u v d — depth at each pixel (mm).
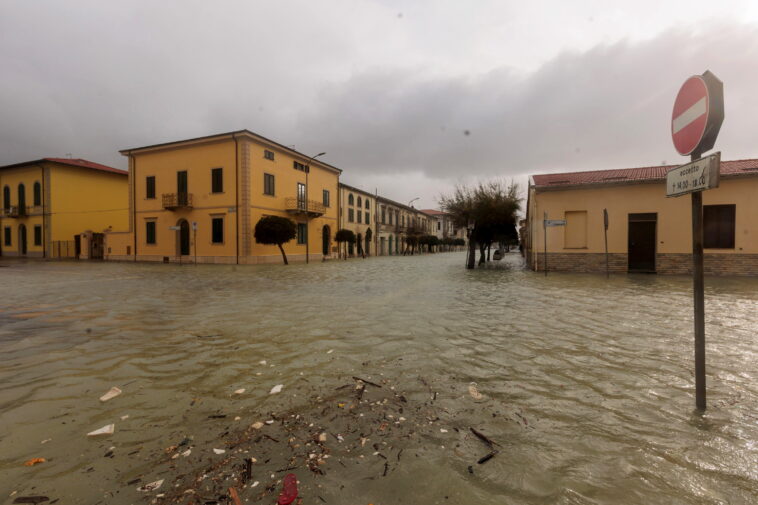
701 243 2605
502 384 3148
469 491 1753
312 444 2195
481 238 22266
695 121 2525
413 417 2547
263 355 4020
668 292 9055
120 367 3643
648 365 3611
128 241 30234
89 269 19641
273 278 14062
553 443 2188
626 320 5750
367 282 12234
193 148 27422
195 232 27516
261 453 2102
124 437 2293
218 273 16859
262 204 27281
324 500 1687
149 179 29281
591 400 2811
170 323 5691
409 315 6238
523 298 8164
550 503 1667
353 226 43156
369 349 4219
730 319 5770
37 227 33938
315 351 4156
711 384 3121
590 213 15555
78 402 2826
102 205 36531
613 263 15266
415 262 29094
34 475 1895
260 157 27125
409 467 1948
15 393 2998
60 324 5656
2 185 36219
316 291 9789
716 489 1752
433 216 82125
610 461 1995
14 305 7512
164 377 3361
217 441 2240
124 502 1684
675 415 2547
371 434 2312
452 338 4695
